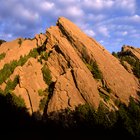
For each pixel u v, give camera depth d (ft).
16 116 330.34
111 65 401.70
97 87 369.30
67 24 436.35
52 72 387.14
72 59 386.32
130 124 329.72
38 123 331.77
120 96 366.43
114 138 313.53
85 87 351.46
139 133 320.50
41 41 462.19
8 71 402.11
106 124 321.32
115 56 485.56
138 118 342.03
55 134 317.83
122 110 346.74
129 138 314.96
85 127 318.65
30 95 357.61
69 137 314.35
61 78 359.46
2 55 448.65
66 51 394.52
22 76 375.25
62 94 345.51
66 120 326.24
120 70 405.59
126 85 383.45
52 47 418.10
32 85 369.30
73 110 333.42
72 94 346.95
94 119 323.57
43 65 399.03
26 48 458.09
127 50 502.79
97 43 439.63
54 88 352.90
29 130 322.14
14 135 310.65
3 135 304.91
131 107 354.13
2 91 366.43
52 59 399.03
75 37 416.46
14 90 362.53
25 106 345.51
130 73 422.82
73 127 320.50
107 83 374.84
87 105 337.72
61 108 335.06
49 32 433.07
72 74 365.20
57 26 444.96
